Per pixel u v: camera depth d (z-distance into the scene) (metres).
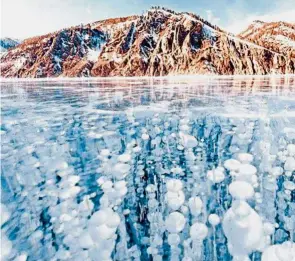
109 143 5.59
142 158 5.18
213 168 4.39
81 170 4.45
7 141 5.16
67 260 2.99
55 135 5.55
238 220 3.11
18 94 11.79
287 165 4.59
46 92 12.64
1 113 7.33
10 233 3.14
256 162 4.87
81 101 9.40
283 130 5.63
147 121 6.72
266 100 9.03
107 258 3.08
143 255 3.59
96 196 3.88
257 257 3.11
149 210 4.05
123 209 3.92
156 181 4.55
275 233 3.60
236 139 5.65
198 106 8.22
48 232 3.25
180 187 4.02
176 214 3.68
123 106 8.41
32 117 6.86
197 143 5.69
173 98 9.97
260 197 3.96
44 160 4.54
